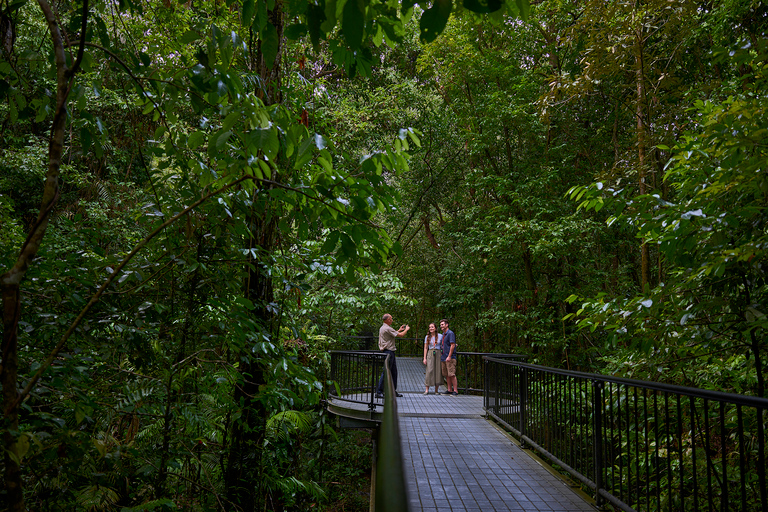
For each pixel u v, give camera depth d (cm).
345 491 1180
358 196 325
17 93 327
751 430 468
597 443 484
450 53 1750
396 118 1670
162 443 408
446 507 466
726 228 411
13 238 514
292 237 559
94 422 327
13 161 1208
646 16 902
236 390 509
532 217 1733
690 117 882
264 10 255
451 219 2325
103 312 347
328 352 1141
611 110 1659
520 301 1839
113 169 1406
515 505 473
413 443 748
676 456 540
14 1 320
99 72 473
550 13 1666
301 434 831
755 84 450
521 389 752
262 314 535
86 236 373
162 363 411
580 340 1636
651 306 454
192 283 407
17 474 245
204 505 422
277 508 650
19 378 288
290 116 327
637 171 855
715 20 863
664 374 570
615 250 1758
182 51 707
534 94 1695
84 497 311
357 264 358
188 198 388
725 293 449
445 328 1380
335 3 220
